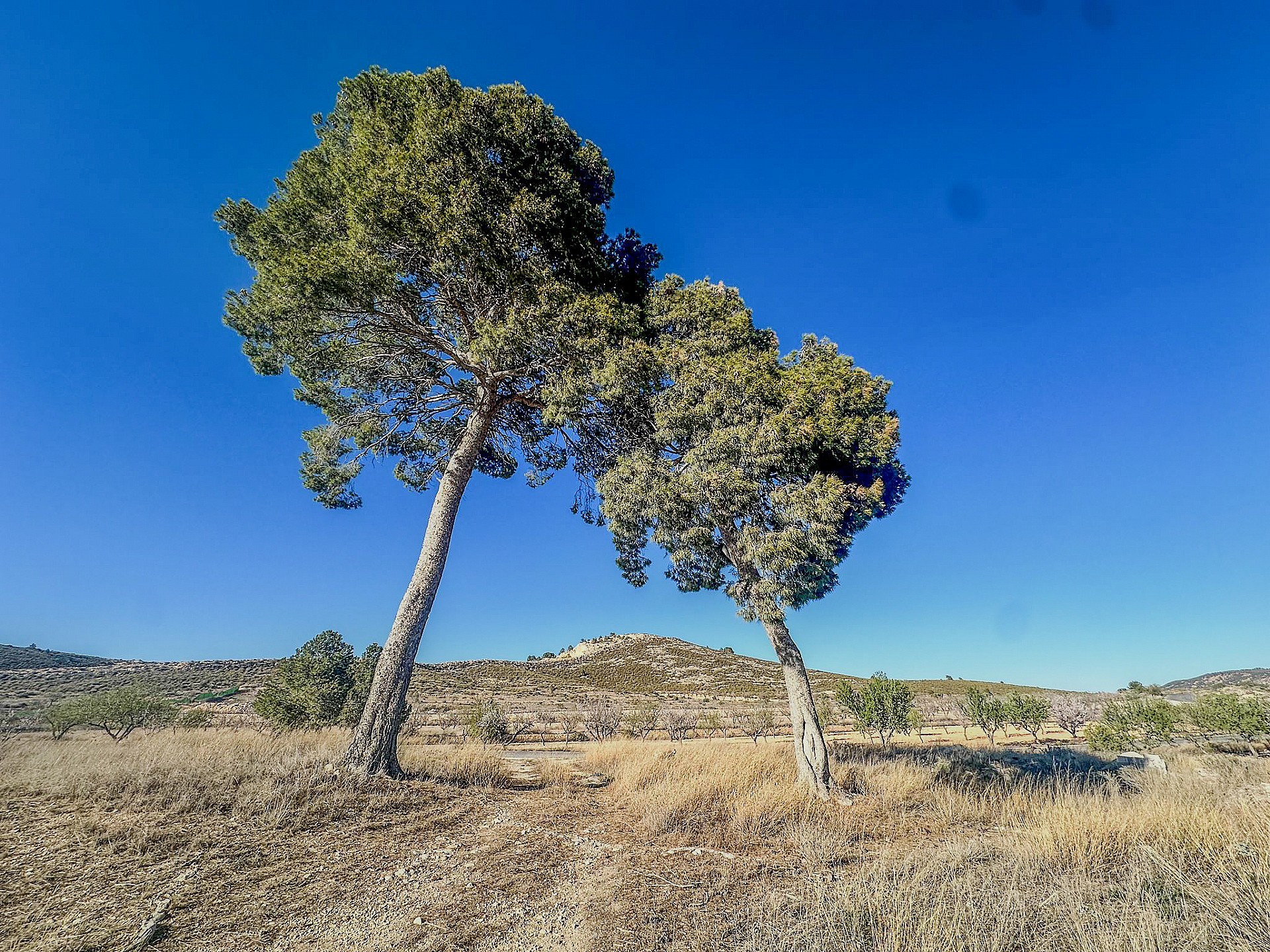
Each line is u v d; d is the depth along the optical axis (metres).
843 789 10.00
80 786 7.39
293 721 22.73
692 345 11.52
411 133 10.89
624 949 4.07
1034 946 3.88
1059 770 12.05
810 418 10.13
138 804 6.96
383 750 9.73
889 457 10.75
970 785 10.56
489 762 11.98
